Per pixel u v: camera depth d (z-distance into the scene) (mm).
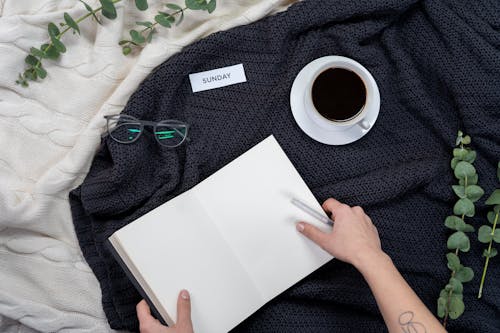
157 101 951
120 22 928
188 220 903
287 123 968
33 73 931
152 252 886
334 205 890
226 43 943
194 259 898
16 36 916
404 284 793
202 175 969
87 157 948
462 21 930
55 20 927
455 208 913
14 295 1002
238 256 912
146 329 862
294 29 945
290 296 958
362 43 983
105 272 981
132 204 964
